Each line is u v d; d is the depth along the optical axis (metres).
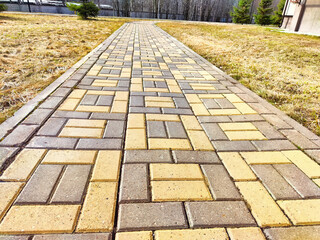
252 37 7.95
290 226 1.06
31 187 1.18
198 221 1.06
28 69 3.03
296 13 11.21
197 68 3.74
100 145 1.57
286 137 1.80
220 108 2.28
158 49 5.25
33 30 6.37
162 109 2.19
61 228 0.98
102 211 1.07
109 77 3.00
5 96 2.20
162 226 1.02
